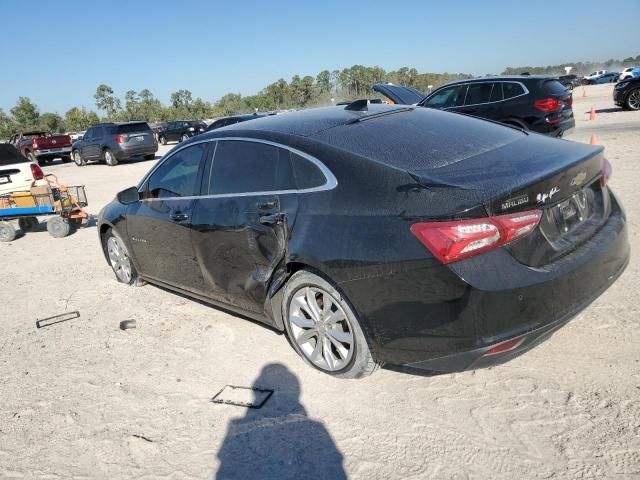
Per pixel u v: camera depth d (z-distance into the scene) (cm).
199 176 417
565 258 282
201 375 366
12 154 925
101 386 365
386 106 419
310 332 341
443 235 257
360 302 295
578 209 307
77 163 2316
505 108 1034
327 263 303
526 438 266
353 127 357
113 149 2097
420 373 320
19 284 621
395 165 301
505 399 298
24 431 322
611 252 305
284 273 340
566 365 322
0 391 373
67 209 834
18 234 894
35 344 445
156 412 328
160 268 478
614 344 338
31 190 830
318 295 333
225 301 409
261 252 355
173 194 444
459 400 303
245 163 377
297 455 275
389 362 300
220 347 403
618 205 345
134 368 386
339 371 330
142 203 480
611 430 264
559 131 1018
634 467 240
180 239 430
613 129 1355
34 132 2764
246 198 366
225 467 273
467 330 261
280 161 350
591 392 294
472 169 290
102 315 493
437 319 268
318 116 390
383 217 284
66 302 541
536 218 267
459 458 259
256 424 304
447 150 322
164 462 282
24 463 293
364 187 300
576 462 247
